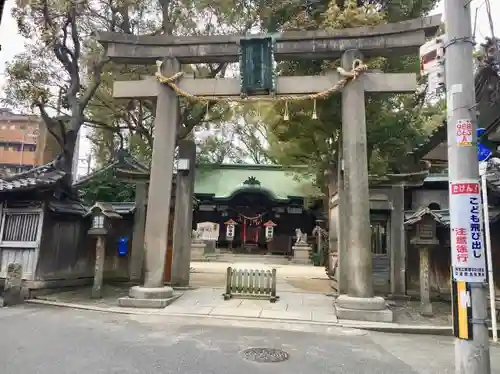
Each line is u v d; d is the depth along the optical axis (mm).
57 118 14094
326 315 9680
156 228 10867
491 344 7867
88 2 14453
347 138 10250
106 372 5551
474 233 4523
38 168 13281
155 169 11094
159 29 16391
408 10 14289
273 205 32562
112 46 11375
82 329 8039
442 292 12398
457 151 4715
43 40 13289
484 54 8711
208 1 15289
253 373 5703
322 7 14406
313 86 10680
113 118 19656
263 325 8789
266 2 15273
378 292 12969
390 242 12969
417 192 17562
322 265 26438
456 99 4797
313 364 6195
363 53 10688
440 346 7520
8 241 12438
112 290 13461
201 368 5836
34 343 6934
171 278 13195
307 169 22297
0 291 11875
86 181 20750
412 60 13711
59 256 12977
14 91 13617
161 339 7359
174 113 11352
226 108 17109
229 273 11438
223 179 33156
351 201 9977
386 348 7270
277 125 14359
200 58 11375
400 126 14078
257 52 10672
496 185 9859
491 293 8344
